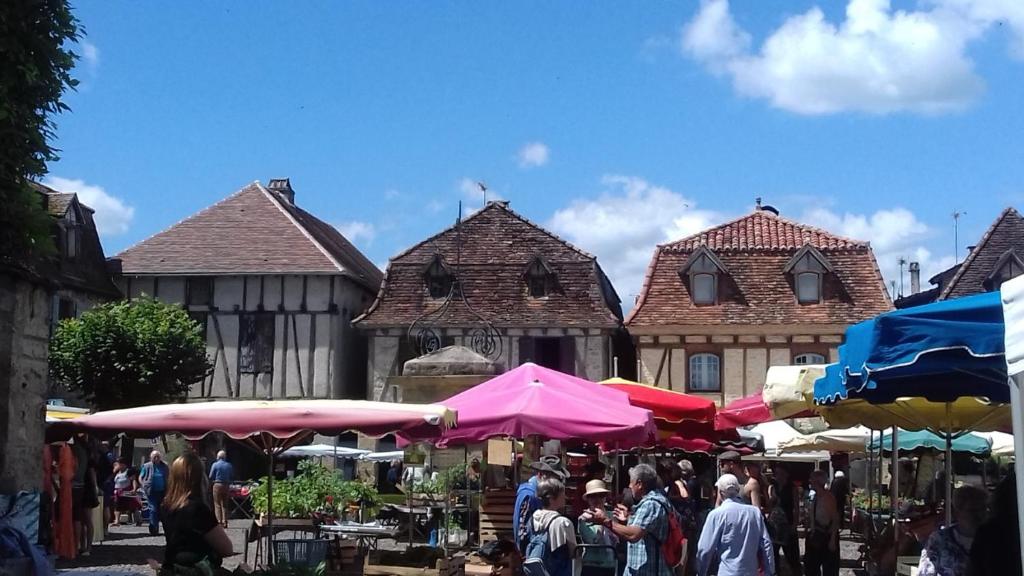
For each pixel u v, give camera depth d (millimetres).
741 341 34875
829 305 34969
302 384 35500
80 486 16875
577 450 18922
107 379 28656
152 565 7305
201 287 36250
